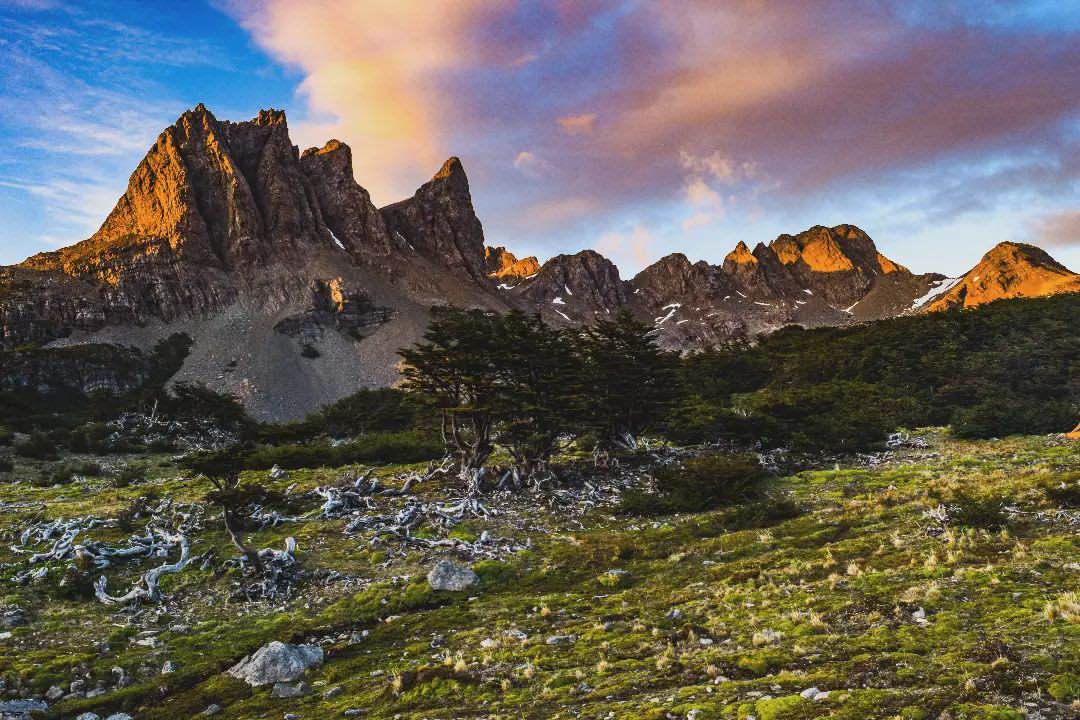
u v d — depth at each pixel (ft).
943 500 89.40
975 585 53.21
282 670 56.70
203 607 76.79
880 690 34.24
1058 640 37.83
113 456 254.68
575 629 61.00
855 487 122.31
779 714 32.76
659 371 177.37
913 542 72.54
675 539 98.68
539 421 142.41
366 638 66.39
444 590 81.51
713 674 42.16
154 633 68.85
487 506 123.24
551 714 39.75
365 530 108.06
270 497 121.08
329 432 290.76
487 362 141.69
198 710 51.11
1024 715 29.01
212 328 649.61
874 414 205.77
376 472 160.04
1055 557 57.62
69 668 59.06
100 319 589.32
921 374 259.19
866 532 83.51
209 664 60.80
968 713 29.84
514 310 148.46
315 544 100.99
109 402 375.25
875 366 287.07
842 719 30.94
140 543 95.20
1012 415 175.11
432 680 49.47
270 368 601.62
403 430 269.44
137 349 568.41
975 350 285.23
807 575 66.54
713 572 75.77
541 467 141.38
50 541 98.63
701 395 296.71
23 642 64.95
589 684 44.68
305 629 69.72
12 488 165.17
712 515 112.06
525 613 70.23
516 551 97.76
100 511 122.11
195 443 299.79
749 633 50.80
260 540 102.32
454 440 142.92
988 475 110.93
